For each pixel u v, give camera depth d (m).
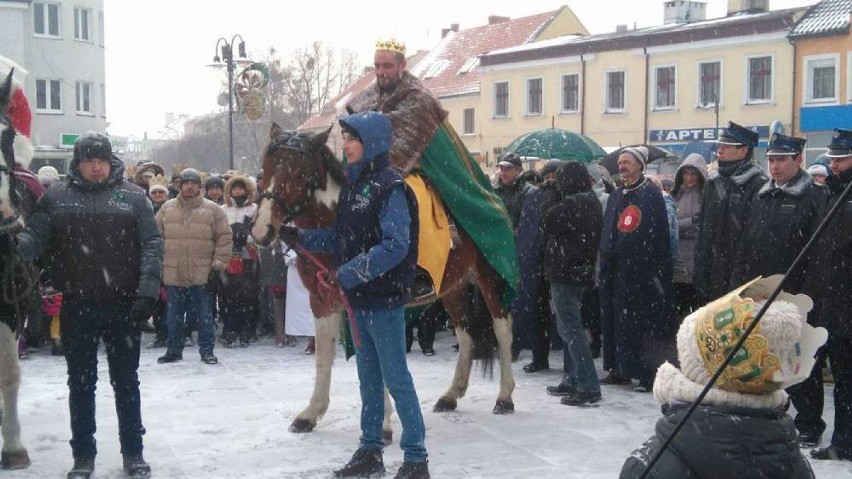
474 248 6.64
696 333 2.43
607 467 5.51
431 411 7.03
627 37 33.91
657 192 7.62
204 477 5.35
